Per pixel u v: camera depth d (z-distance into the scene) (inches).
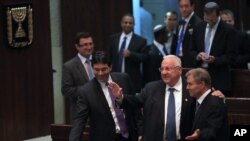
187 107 577.3
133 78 931.3
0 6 901.8
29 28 936.3
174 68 579.2
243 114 689.0
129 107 589.0
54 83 1008.9
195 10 1171.9
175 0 1253.1
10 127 927.0
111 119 606.2
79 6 1027.9
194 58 775.1
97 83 611.2
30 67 949.8
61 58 1007.6
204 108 564.4
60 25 1003.9
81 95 608.7
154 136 580.1
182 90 583.8
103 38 1065.5
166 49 959.6
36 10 952.3
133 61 932.6
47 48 973.8
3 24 906.1
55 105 1011.3
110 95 609.6
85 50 724.0
